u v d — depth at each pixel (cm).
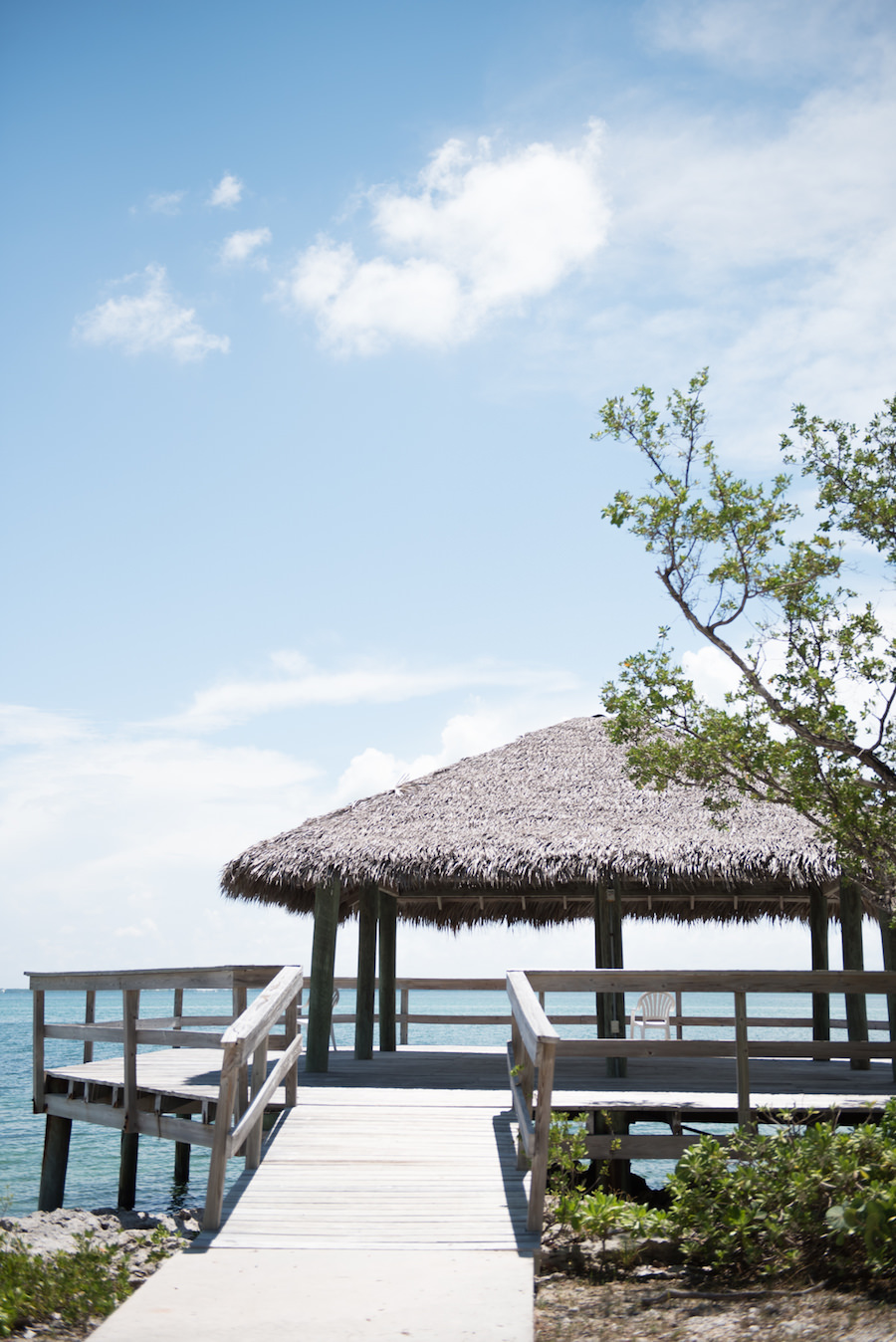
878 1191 514
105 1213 962
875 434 877
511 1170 670
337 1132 764
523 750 1352
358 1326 423
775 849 1027
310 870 1098
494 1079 1046
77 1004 12669
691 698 895
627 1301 513
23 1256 582
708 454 895
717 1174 591
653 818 1113
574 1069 1095
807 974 782
